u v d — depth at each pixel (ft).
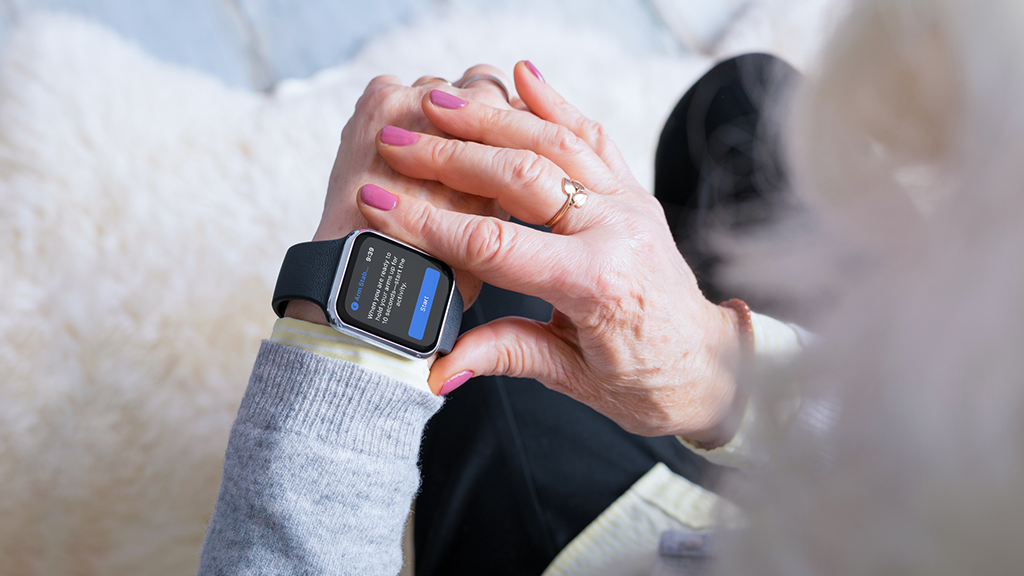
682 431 1.98
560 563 2.39
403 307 1.70
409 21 5.56
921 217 0.70
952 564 0.67
